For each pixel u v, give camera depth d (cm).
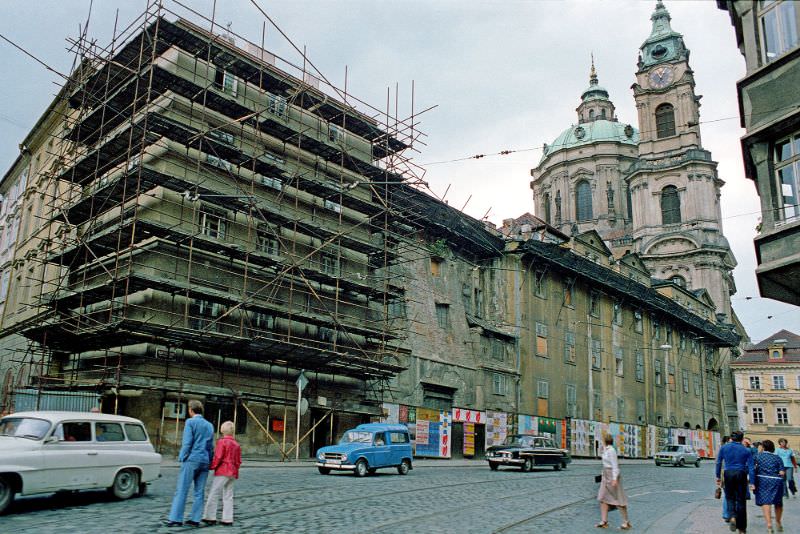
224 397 2800
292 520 1206
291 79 3362
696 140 8338
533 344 4794
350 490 1736
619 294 5916
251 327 2961
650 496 2064
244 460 2677
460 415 3903
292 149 3397
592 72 10100
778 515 1325
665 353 6600
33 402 2450
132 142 2797
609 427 5353
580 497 1900
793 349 8050
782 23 1507
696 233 7962
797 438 7631
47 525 1095
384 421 3419
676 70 8550
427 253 4216
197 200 2864
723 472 1307
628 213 9069
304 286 3291
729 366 8231
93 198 2816
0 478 1215
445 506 1520
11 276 3756
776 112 1510
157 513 1243
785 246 1490
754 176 1705
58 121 3650
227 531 1080
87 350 2881
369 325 3600
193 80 2986
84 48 2955
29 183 3947
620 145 9219
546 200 9781
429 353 3991
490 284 4797
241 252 2866
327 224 3500
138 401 2562
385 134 3725
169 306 2683
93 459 1362
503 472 2838
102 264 2652
